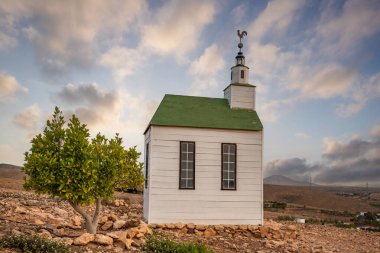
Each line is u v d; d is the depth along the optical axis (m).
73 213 17.92
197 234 15.05
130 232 11.54
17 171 72.19
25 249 8.72
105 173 11.55
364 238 18.44
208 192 15.87
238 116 17.17
